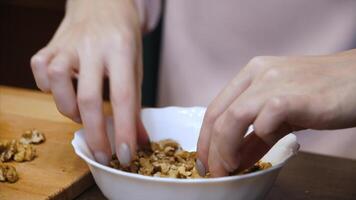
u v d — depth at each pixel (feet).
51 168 1.88
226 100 1.60
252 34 2.76
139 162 1.84
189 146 2.01
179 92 2.94
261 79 1.54
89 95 1.83
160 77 3.05
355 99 1.53
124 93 1.86
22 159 1.92
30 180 1.80
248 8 2.73
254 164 1.72
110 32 1.98
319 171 2.00
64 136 2.14
